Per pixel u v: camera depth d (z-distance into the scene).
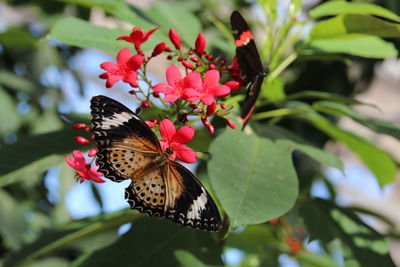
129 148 0.69
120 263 0.76
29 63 1.15
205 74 0.73
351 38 0.80
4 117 1.10
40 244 0.79
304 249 0.94
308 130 0.92
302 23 0.81
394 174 0.83
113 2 0.81
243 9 1.09
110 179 0.68
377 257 0.79
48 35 0.76
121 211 0.81
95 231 0.79
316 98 0.94
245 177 0.73
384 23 0.77
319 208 0.81
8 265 0.78
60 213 1.13
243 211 0.71
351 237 0.80
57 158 0.78
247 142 0.76
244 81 0.73
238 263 1.01
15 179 0.77
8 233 1.05
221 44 0.83
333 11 0.80
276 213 0.72
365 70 0.94
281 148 0.76
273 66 0.81
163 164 0.69
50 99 1.18
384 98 1.37
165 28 0.82
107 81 0.72
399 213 1.55
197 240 0.77
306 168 0.93
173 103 0.74
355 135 0.81
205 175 0.81
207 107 0.72
